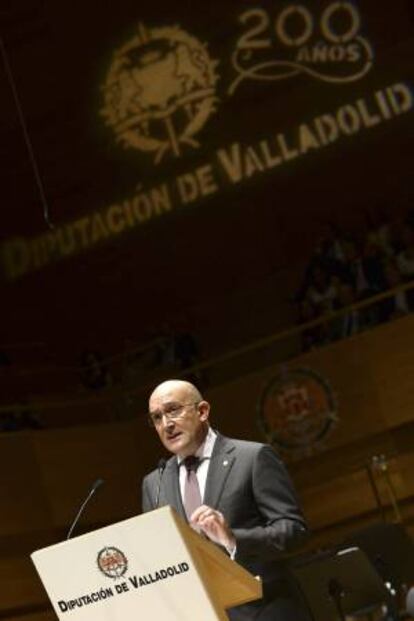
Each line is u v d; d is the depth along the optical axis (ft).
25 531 93.76
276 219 117.29
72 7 123.54
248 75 118.93
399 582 53.26
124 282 122.01
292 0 117.91
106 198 123.24
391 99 114.11
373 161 114.32
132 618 31.45
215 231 119.24
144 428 101.91
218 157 119.44
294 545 37.09
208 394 98.94
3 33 124.26
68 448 98.73
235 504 38.32
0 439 95.76
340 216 115.03
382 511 87.56
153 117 121.70
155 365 108.58
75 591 31.89
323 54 116.67
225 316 117.70
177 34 121.19
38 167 123.85
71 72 123.65
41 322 123.03
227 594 32.07
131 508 99.96
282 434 96.22
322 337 99.66
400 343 93.91
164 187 121.19
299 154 116.88
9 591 92.38
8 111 123.85
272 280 116.67
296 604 38.86
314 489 95.86
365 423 94.07
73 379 119.65
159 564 30.89
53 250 123.85
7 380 116.37
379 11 115.03
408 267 98.37
